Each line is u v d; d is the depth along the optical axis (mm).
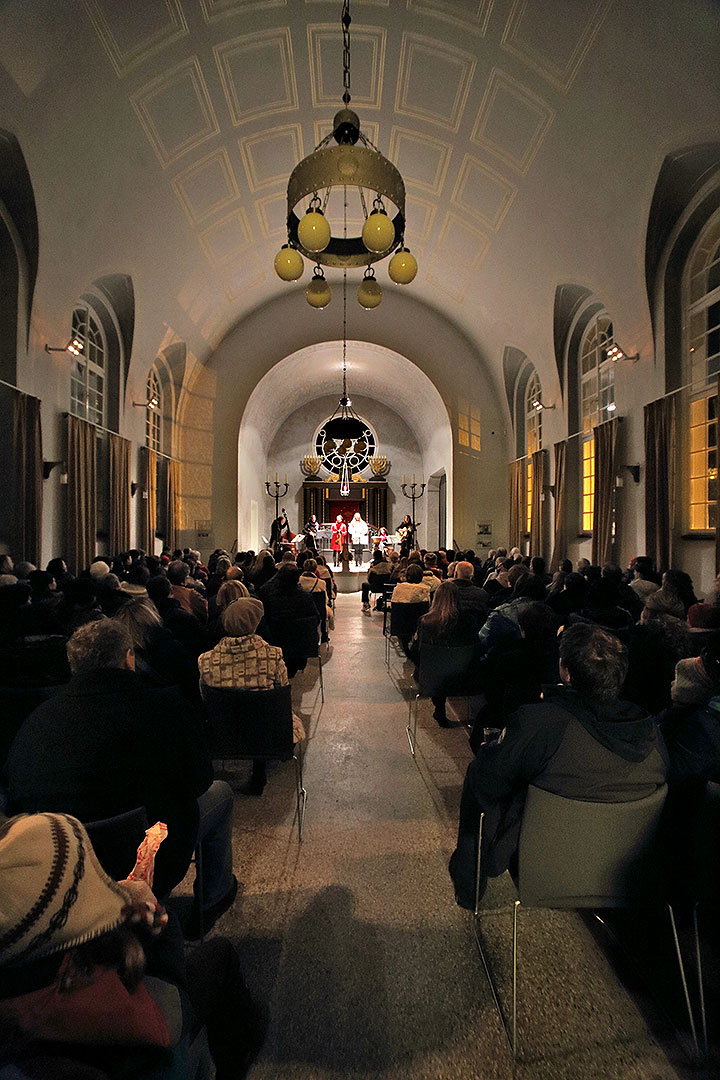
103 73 6766
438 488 20781
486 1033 1793
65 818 836
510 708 3012
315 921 2316
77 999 786
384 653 7637
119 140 7746
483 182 9906
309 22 7516
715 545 7320
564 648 1825
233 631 2971
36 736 1602
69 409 9023
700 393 7797
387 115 9250
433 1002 1912
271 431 20469
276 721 2811
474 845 2035
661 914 2346
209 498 15336
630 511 9148
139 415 12148
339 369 19031
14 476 7559
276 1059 1690
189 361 14305
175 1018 1038
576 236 9148
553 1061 1695
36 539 7805
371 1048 1732
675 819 1864
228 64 7805
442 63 8062
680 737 2043
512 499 14984
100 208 8289
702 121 6203
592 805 1683
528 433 14805
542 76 7398
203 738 1835
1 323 7555
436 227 11953
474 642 4270
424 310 15750
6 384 7324
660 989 1984
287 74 8312
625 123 7035
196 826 1791
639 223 7820
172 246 10555
